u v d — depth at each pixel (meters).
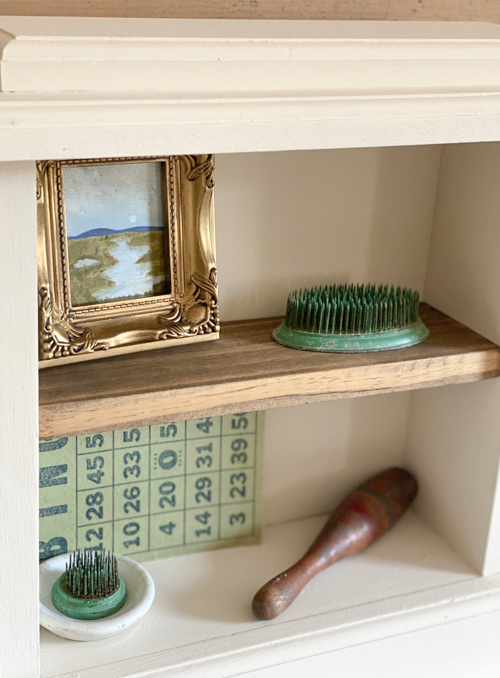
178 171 0.65
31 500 0.57
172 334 0.67
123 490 0.76
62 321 0.63
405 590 0.77
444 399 0.82
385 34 0.56
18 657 0.61
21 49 0.43
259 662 0.69
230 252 0.73
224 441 0.79
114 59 0.46
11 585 0.59
